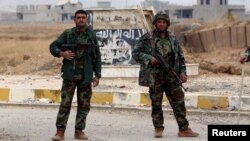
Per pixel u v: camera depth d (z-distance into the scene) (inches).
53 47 406.0
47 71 946.1
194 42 1621.6
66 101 408.2
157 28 414.6
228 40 1560.0
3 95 615.2
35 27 5600.4
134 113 546.6
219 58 1326.3
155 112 423.5
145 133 447.2
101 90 636.1
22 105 586.6
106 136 432.1
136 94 579.5
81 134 414.9
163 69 415.8
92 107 563.8
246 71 967.6
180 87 421.1
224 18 2324.1
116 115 538.6
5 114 538.6
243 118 520.7
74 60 403.9
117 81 772.6
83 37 406.0
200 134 442.3
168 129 465.1
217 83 748.0
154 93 420.2
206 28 1664.6
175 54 415.8
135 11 804.0
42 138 420.2
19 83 745.6
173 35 418.9
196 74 865.5
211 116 530.3
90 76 407.2
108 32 809.5
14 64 1328.7
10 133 439.2
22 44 2277.3
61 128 410.9
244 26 1549.0
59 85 716.7
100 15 810.8
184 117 426.0
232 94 625.6
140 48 417.4
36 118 515.8
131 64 804.0
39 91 610.2
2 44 2333.9
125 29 806.5
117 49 808.9
